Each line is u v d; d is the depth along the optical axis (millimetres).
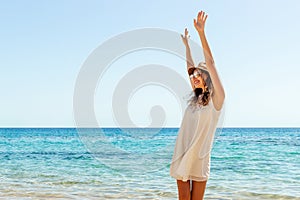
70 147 23359
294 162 12797
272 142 23672
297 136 35375
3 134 49750
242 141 24750
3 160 14594
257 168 11227
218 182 8625
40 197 6629
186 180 3387
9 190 7410
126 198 6586
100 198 6574
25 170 11102
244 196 7004
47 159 14531
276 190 7613
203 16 3248
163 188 7469
